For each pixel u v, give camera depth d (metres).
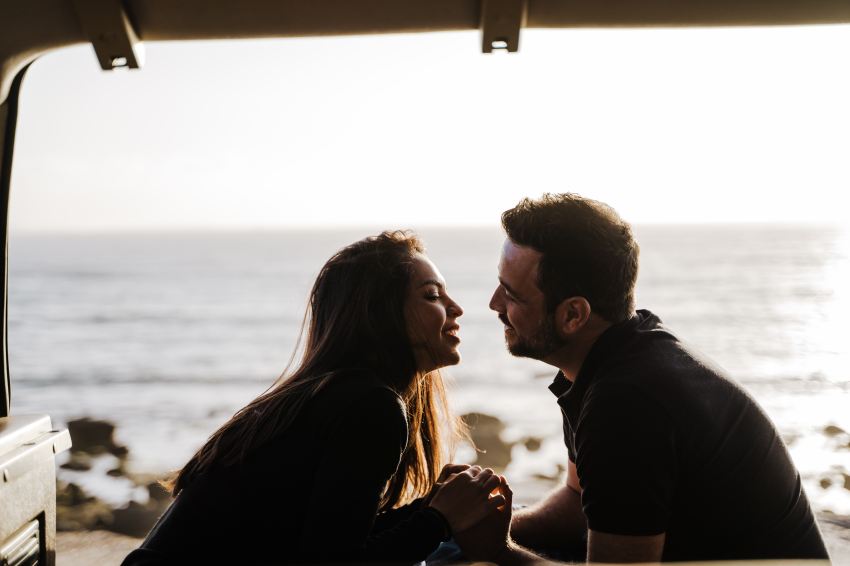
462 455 9.38
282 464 1.91
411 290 2.17
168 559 1.86
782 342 25.27
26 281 50.12
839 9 1.76
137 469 8.59
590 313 2.08
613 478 1.81
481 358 24.61
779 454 1.98
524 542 2.60
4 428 1.98
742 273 46.91
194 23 1.81
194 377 22.36
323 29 1.83
